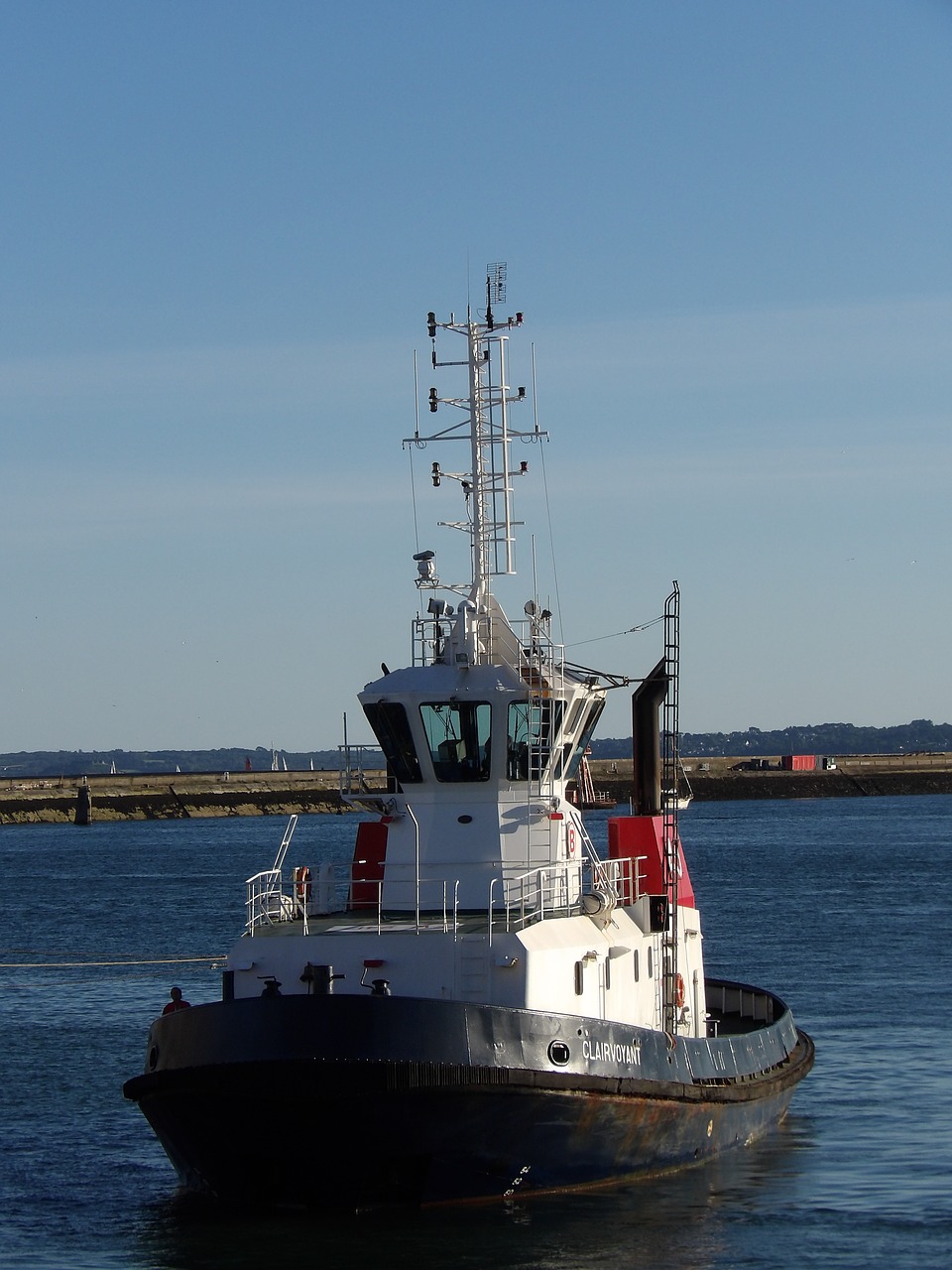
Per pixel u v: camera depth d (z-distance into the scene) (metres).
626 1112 32.56
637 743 39.00
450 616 36.72
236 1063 30.14
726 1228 33.03
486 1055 30.33
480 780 35.69
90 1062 55.12
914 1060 52.38
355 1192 31.19
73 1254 32.56
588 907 34.41
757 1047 40.09
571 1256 30.91
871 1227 33.50
